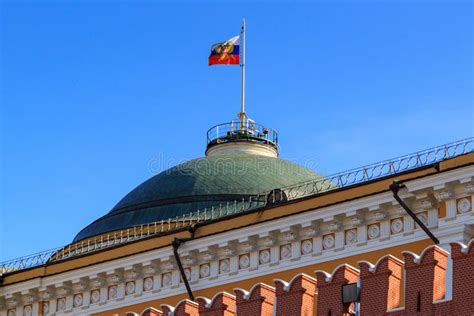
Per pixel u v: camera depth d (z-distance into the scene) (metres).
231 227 68.88
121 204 82.06
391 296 52.66
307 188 76.88
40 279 76.31
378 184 63.97
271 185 79.56
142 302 71.88
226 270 68.69
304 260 65.75
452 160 61.78
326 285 54.09
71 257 75.62
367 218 63.94
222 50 88.19
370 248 63.50
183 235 70.88
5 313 78.12
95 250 75.38
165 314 58.47
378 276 53.00
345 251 64.31
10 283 77.69
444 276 51.59
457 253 51.16
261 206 72.56
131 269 72.44
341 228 64.75
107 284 73.75
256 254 67.69
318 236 65.50
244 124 86.56
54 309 75.94
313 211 65.44
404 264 52.69
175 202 79.31
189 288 69.69
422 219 62.16
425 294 51.53
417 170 62.94
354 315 53.09
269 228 66.94
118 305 72.88
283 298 55.22
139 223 79.25
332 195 65.38
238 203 77.88
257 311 55.50
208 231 69.88
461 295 50.59
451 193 61.19
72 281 74.94
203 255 69.62
